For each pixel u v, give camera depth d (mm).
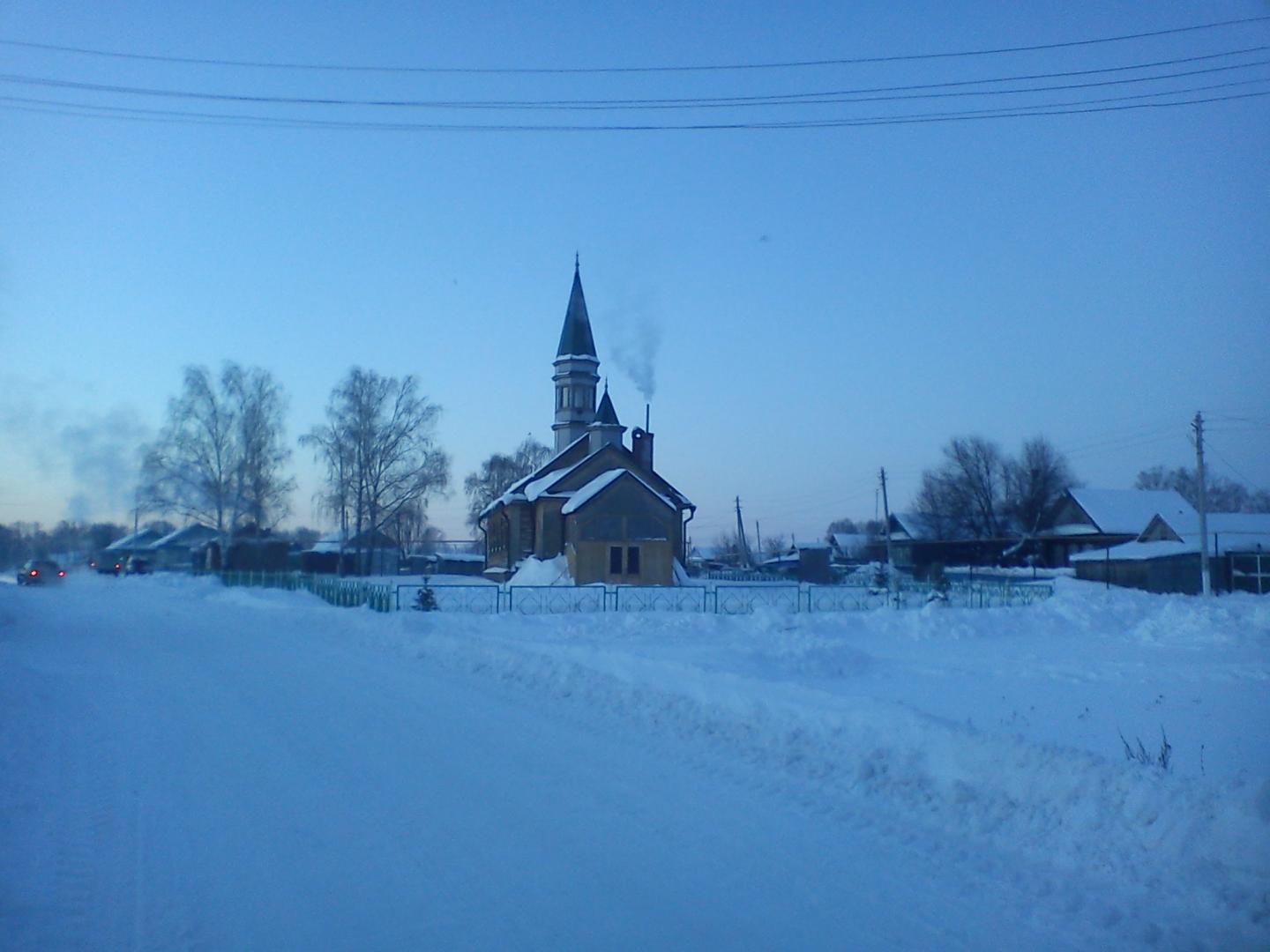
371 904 6477
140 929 6070
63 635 25359
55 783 9547
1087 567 57031
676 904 6477
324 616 29344
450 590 38531
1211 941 5879
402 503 64375
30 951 5719
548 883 6855
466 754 10867
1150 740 11781
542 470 59125
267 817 8414
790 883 6863
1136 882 6832
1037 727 12648
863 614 29328
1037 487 75625
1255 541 57188
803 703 11938
